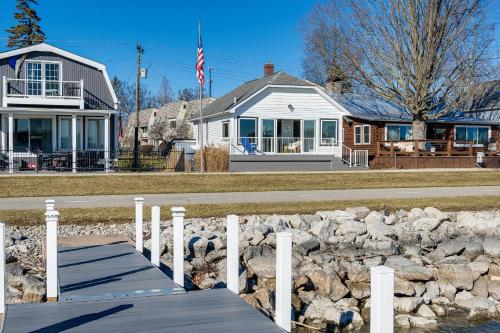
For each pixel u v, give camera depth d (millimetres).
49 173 27000
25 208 17531
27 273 10750
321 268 12367
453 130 42312
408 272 12070
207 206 18422
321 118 36594
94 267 9617
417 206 19891
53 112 30703
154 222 10156
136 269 9461
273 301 10188
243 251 13133
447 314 10844
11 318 6621
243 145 35000
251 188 23875
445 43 35594
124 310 7008
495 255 14156
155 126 74312
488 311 11000
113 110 31938
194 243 12523
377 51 37094
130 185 23281
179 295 7812
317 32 52344
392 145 36188
